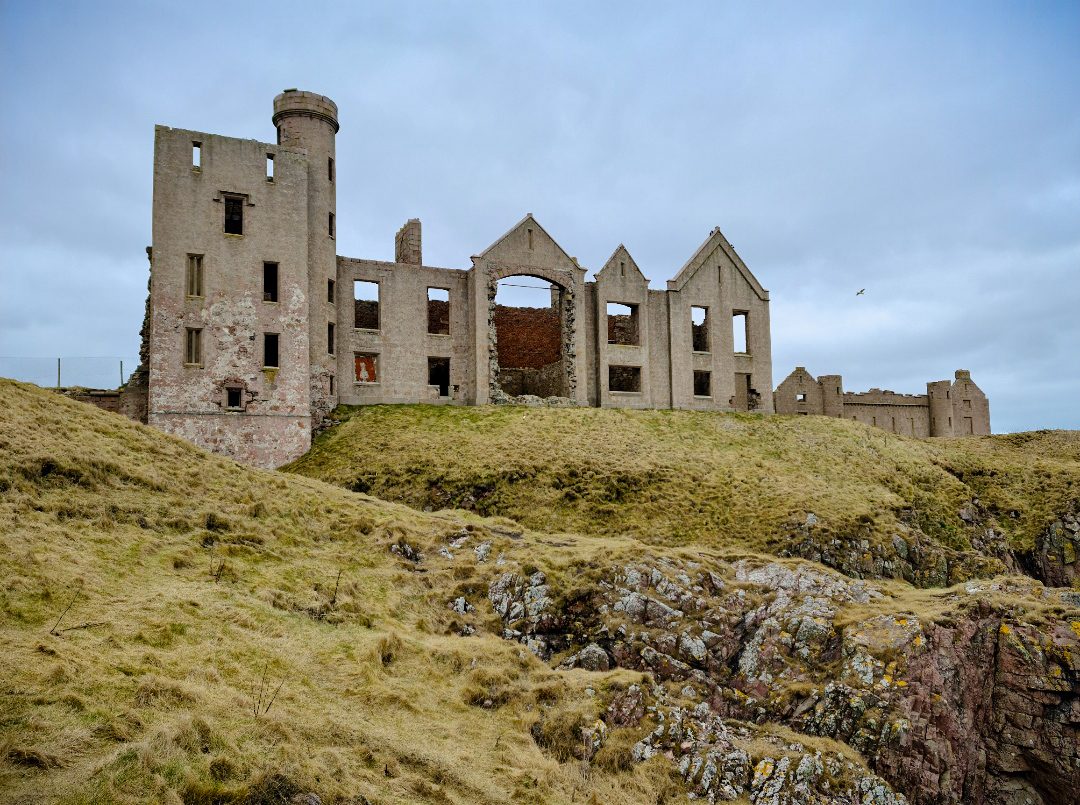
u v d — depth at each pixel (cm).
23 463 2377
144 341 5091
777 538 3909
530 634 2588
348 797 1327
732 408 6850
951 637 2522
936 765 2205
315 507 3075
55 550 1966
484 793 1553
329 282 5550
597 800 1716
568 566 2900
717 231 7006
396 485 4388
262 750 1370
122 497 2480
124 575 1988
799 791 1966
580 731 2003
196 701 1452
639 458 4872
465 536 3105
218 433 4844
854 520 4034
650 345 6606
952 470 5609
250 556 2430
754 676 2508
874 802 1992
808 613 2661
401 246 6316
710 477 4659
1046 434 6800
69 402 3181
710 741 2091
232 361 4931
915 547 3969
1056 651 2509
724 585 2903
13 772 1105
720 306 6925
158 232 4825
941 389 8106
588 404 6331
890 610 2662
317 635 2023
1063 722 2442
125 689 1417
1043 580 4725
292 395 5075
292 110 5472
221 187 5019
